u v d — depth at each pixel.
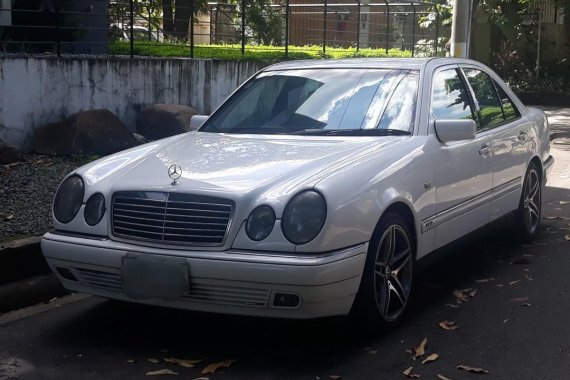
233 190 4.43
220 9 18.88
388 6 18.52
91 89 10.69
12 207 7.48
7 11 10.86
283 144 5.25
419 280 6.18
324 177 4.50
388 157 4.96
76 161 9.63
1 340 4.99
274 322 5.21
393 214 4.89
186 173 4.71
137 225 4.56
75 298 5.88
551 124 16.80
